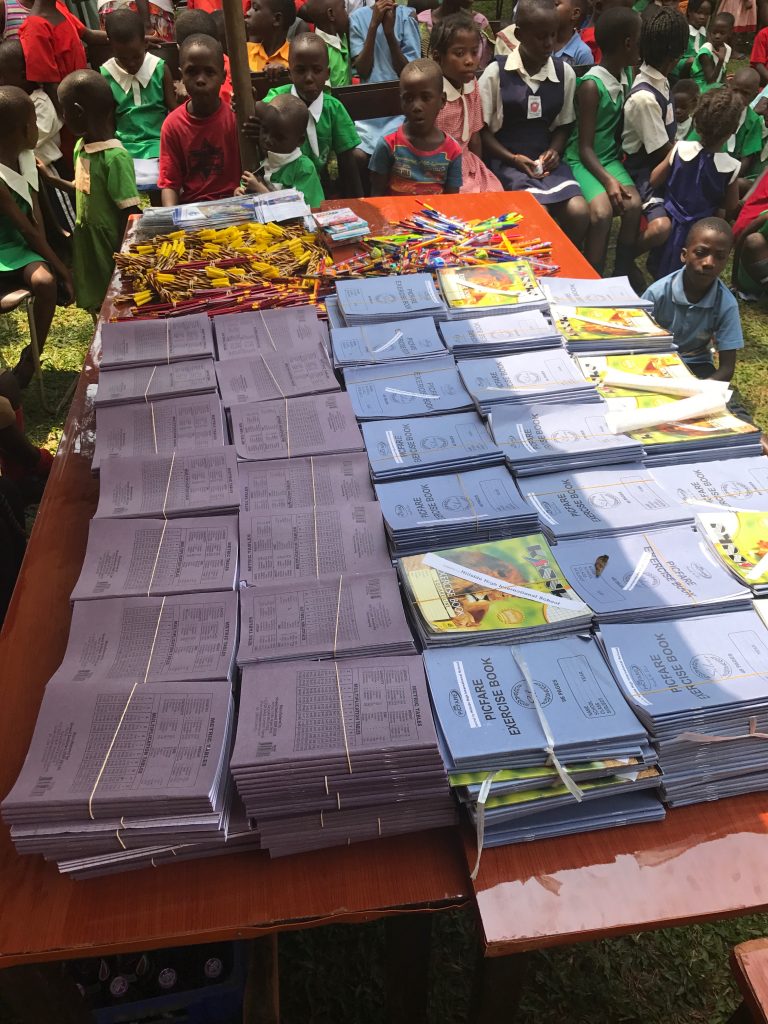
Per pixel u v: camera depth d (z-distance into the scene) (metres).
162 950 1.71
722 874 1.26
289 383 2.11
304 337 2.30
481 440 1.91
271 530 1.68
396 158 3.81
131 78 4.30
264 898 1.25
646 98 4.14
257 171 3.43
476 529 1.65
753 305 4.55
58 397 3.81
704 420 2.03
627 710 1.32
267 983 1.56
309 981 1.95
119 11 4.15
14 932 1.21
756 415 3.70
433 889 1.26
